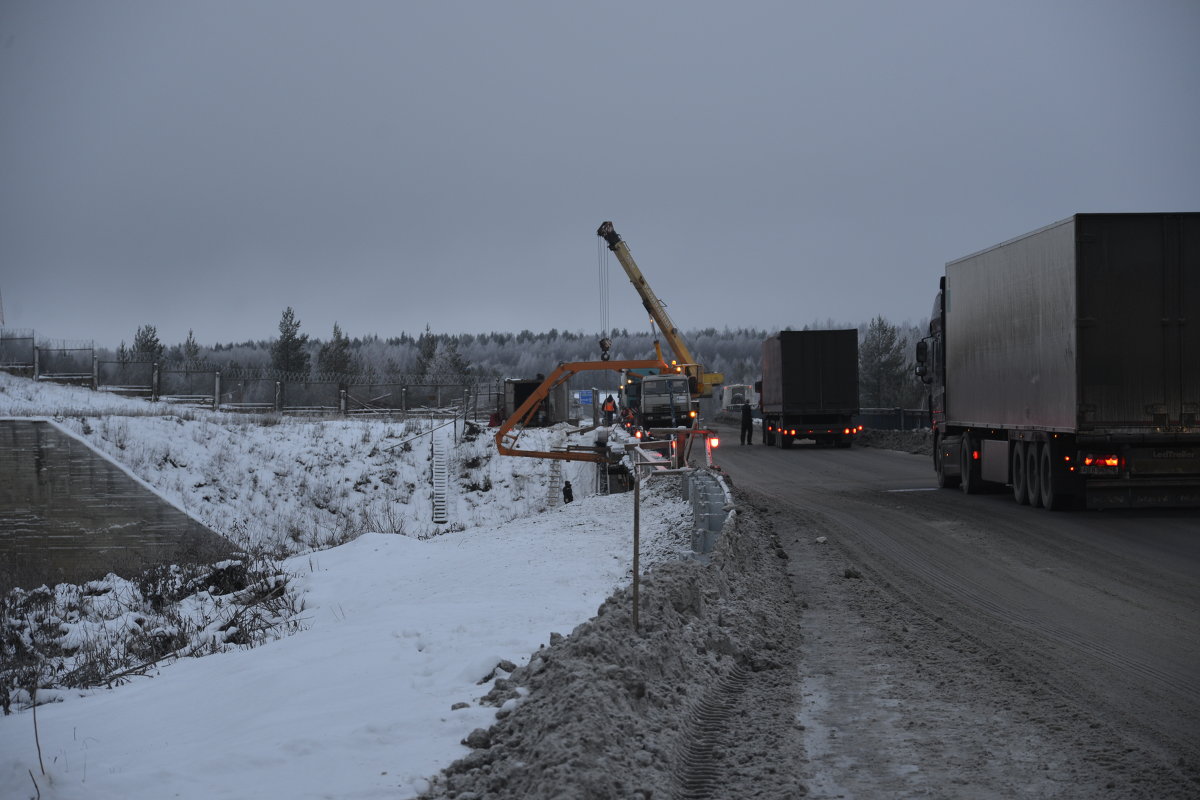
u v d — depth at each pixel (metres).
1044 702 7.46
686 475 21.23
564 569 14.85
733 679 8.20
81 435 44.19
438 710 6.83
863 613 11.11
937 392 29.23
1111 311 19.67
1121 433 19.64
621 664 6.98
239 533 40.09
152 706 8.77
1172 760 6.12
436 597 13.91
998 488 26.59
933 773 5.92
